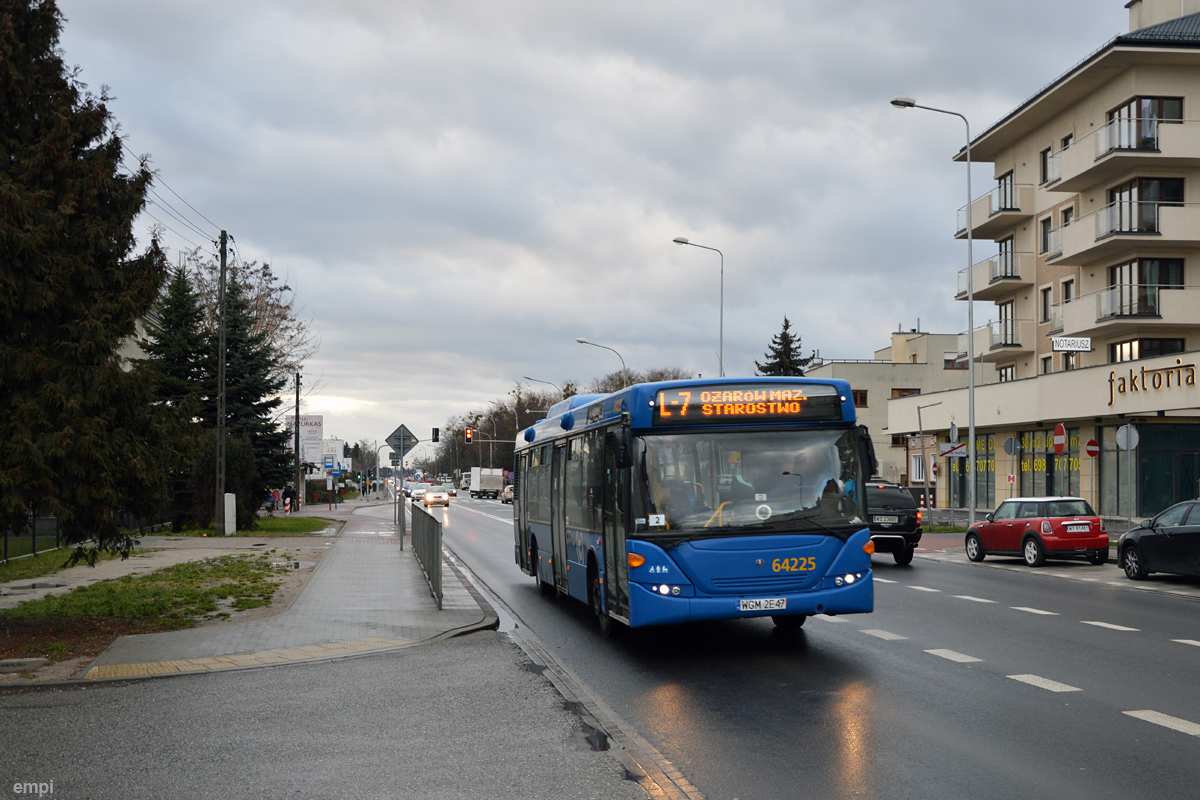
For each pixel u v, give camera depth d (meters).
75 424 10.77
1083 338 34.78
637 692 8.75
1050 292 43.72
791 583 10.30
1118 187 38.59
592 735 7.15
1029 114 42.88
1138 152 36.47
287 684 9.14
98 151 11.71
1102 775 6.07
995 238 48.62
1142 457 34.94
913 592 16.95
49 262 10.80
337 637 11.80
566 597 16.56
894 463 73.25
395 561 23.00
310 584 17.66
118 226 11.55
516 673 9.67
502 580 19.73
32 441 10.37
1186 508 18.20
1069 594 16.62
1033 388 39.62
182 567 20.72
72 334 11.04
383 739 7.05
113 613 13.48
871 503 23.09
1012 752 6.60
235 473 36.19
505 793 5.75
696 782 5.98
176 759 6.54
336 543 30.05
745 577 10.24
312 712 7.95
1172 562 18.11
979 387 44.22
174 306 38.44
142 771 6.25
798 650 10.80
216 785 5.95
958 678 9.16
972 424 33.34
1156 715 7.64
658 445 10.50
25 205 10.59
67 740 7.06
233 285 40.12
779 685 8.91
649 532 10.30
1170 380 31.72
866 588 10.49
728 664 10.04
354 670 9.86
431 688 8.93
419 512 21.97
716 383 10.69
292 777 6.10
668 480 10.42
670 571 10.20
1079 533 22.08
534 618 14.04
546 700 8.39
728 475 10.50
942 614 13.89
